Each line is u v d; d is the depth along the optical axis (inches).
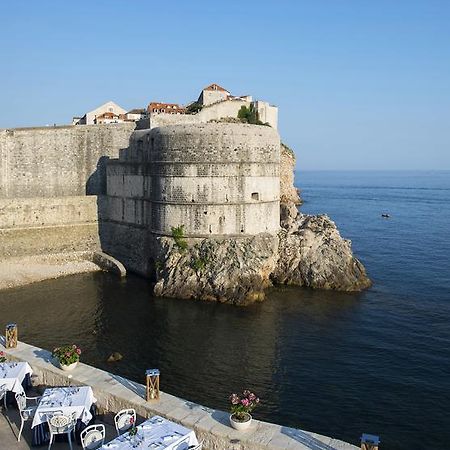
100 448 553.9
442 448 981.8
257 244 2071.9
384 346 1502.2
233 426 631.8
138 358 1397.6
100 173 2682.1
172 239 2090.3
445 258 2807.6
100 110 3993.6
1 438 653.3
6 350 865.5
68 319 1718.8
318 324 1692.9
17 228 2317.9
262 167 2098.9
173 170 2060.8
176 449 567.8
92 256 2496.3
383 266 2588.6
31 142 2534.5
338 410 1119.6
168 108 3693.4
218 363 1371.8
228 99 3248.0
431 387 1235.9
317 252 2194.9
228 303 1904.5
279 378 1280.8
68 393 682.8
